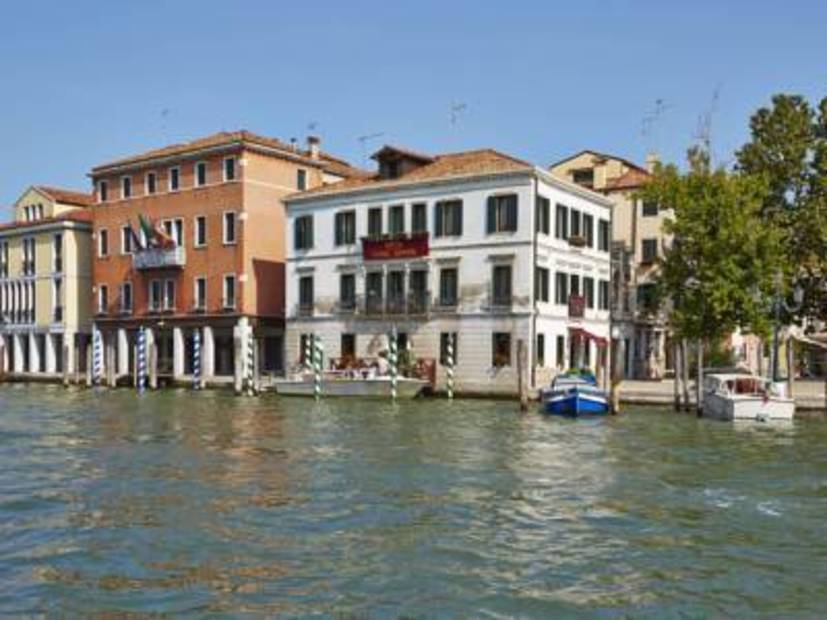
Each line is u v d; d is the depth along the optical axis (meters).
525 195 37.78
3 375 58.38
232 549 11.21
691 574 10.31
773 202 35.38
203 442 22.33
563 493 15.18
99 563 10.56
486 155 41.22
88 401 37.84
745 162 35.72
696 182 31.92
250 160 46.84
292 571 10.27
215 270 47.75
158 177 50.53
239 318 46.56
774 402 27.69
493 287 38.34
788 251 33.94
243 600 9.23
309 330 43.59
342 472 17.28
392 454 19.98
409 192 40.56
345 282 42.59
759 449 21.25
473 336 38.59
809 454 20.39
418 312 39.84
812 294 34.94
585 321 42.22
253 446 21.44
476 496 14.84
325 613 8.86
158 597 9.31
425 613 8.88
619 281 46.88
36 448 21.12
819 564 10.76
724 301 30.62
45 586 9.67
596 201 43.38
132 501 14.23
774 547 11.55
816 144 34.88
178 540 11.65
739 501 14.58
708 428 25.95
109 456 19.64
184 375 48.56
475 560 10.80
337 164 52.44
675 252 32.22
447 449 20.91
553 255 39.31
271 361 48.44
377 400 36.53
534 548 11.40
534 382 37.19
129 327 51.97
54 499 14.38
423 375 38.56
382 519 12.98
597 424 26.98
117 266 52.81
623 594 9.57
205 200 48.28
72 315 56.69
